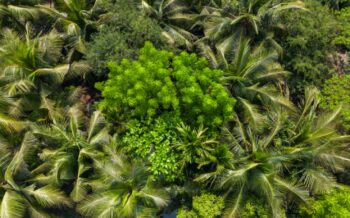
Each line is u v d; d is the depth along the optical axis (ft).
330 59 47.21
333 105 40.98
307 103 40.24
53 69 39.42
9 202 34.14
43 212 36.52
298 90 44.16
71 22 44.68
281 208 36.99
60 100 41.47
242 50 42.04
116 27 43.42
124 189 36.19
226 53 43.80
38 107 39.70
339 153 36.81
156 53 38.68
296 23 43.55
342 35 45.39
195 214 37.32
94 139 37.63
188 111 38.45
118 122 39.50
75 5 45.19
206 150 36.96
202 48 43.96
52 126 37.29
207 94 37.17
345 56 48.08
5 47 39.83
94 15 46.65
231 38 44.06
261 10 42.91
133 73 36.58
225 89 39.83
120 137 39.42
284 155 35.24
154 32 42.37
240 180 35.29
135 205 35.63
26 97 39.09
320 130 37.83
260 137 39.42
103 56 41.83
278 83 42.96
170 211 41.01
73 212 41.37
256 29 41.32
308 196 35.86
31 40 41.78
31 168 37.35
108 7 44.91
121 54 41.32
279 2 45.47
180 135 38.06
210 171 37.60
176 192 38.32
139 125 38.45
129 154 38.14
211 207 36.32
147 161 37.58
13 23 46.01
